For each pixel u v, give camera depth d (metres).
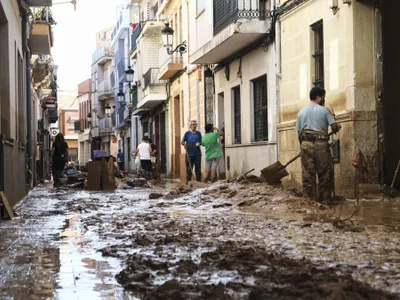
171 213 9.58
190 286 4.05
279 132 15.70
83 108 88.19
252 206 10.02
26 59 20.14
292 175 14.84
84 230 7.67
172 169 33.78
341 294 3.65
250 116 18.53
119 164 51.09
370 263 4.73
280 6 15.41
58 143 22.95
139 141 50.88
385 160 11.14
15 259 5.50
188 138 20.31
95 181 19.52
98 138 77.25
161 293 3.90
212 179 18.83
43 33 23.59
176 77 31.62
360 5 11.59
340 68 12.20
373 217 7.95
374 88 11.64
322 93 10.83
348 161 11.66
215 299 3.73
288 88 15.19
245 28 16.48
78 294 4.06
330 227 7.04
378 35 11.67
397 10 10.66
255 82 18.41
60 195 16.38
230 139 20.75
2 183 9.99
